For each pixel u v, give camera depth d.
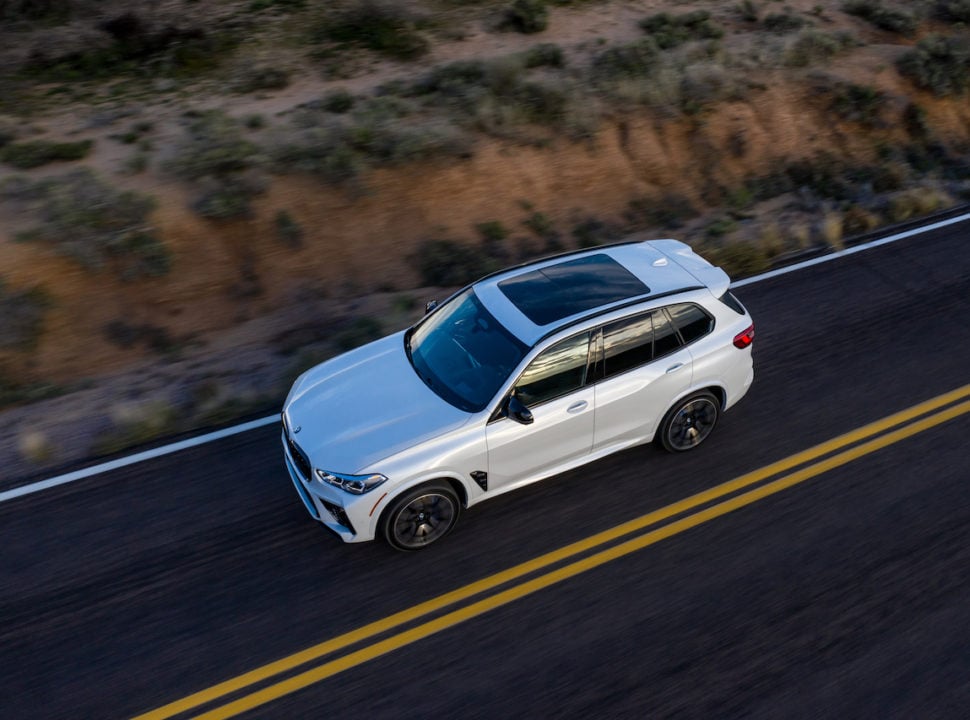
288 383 9.41
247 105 15.30
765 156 15.68
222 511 7.56
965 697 5.71
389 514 6.65
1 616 6.51
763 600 6.51
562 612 6.45
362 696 5.82
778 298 11.21
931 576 6.69
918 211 13.80
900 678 5.86
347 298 11.50
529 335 6.99
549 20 20.08
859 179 15.36
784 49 17.69
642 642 6.18
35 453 8.27
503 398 6.79
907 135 16.77
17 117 14.86
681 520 7.33
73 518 7.50
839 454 8.14
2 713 5.74
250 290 11.27
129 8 19.41
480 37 18.98
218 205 11.44
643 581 6.71
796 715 5.62
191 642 6.25
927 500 7.51
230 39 18.52
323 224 12.05
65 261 10.52
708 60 17.12
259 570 6.90
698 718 5.61
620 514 7.41
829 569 6.79
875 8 21.19
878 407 8.88
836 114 16.56
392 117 13.87
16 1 19.33
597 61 16.98
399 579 6.77
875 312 10.78
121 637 6.30
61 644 6.25
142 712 5.73
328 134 12.98
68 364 9.99
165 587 6.74
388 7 19.19
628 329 7.27
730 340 7.81
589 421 7.22
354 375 7.46
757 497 7.59
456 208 12.97
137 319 10.60
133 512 7.56
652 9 21.38
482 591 6.65
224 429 8.67
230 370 9.88
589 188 14.19
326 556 7.02
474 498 7.07
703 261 8.33
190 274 11.08
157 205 11.41
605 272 7.82
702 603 6.50
